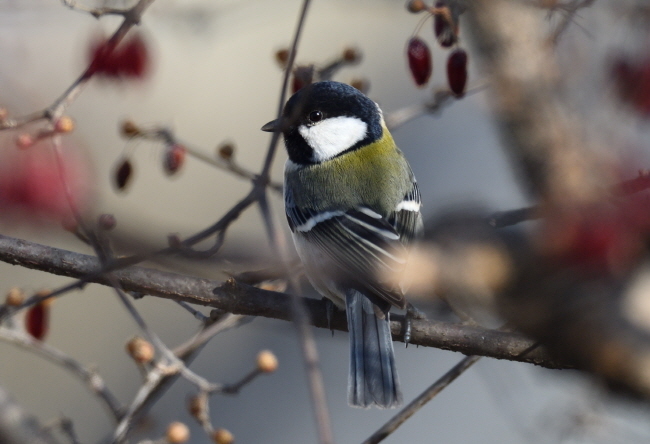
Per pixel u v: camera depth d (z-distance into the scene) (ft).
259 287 24.94
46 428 21.45
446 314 24.18
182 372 22.48
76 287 20.15
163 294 23.67
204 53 56.54
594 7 26.04
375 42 57.98
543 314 13.41
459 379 42.73
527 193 21.30
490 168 44.62
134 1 26.96
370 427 42.57
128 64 26.76
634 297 13.17
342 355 44.65
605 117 23.26
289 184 30.14
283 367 44.80
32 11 34.09
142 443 22.06
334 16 58.49
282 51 29.01
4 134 23.17
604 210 16.67
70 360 22.89
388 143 31.22
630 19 25.39
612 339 12.69
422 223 30.22
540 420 23.52
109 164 47.14
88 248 25.95
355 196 28.91
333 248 27.53
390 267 26.07
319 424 13.32
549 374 27.20
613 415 22.12
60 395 43.57
